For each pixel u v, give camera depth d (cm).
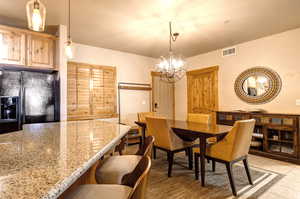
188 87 546
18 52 292
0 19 296
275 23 316
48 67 319
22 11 270
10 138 135
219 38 387
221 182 242
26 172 70
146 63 541
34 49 306
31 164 79
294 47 342
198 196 207
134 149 411
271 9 267
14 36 289
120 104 483
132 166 136
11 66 289
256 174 263
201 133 236
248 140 232
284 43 354
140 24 314
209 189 223
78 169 74
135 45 433
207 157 239
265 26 328
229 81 445
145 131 374
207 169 289
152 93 549
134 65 514
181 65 338
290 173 265
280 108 359
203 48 459
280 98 359
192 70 534
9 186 58
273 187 224
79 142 121
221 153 223
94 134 152
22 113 279
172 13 275
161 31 346
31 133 157
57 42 325
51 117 307
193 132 246
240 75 422
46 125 215
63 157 88
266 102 379
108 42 411
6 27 283
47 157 88
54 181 62
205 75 500
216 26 325
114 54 475
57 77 317
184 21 303
